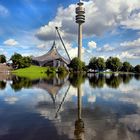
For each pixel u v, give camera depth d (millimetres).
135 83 73750
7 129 18188
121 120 21375
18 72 173875
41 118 22172
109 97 38531
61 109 27156
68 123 20172
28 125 19438
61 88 53875
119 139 15844
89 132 17391
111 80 89938
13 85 61000
